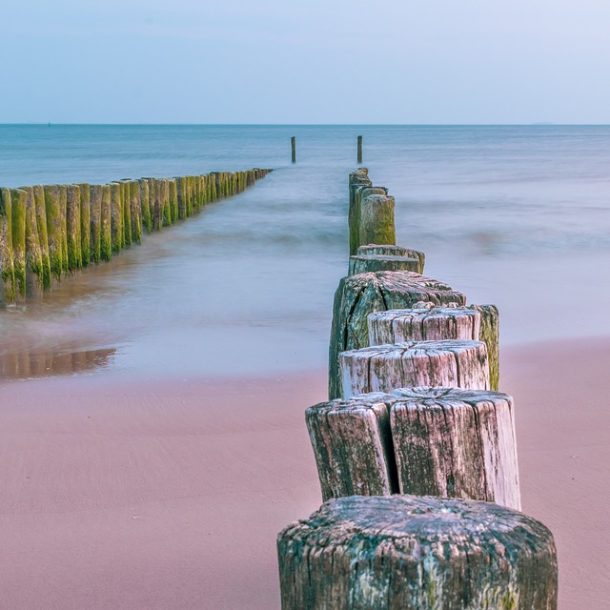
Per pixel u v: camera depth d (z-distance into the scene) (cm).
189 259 1394
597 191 2662
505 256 1386
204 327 905
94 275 1237
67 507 430
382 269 484
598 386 643
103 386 664
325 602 136
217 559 373
